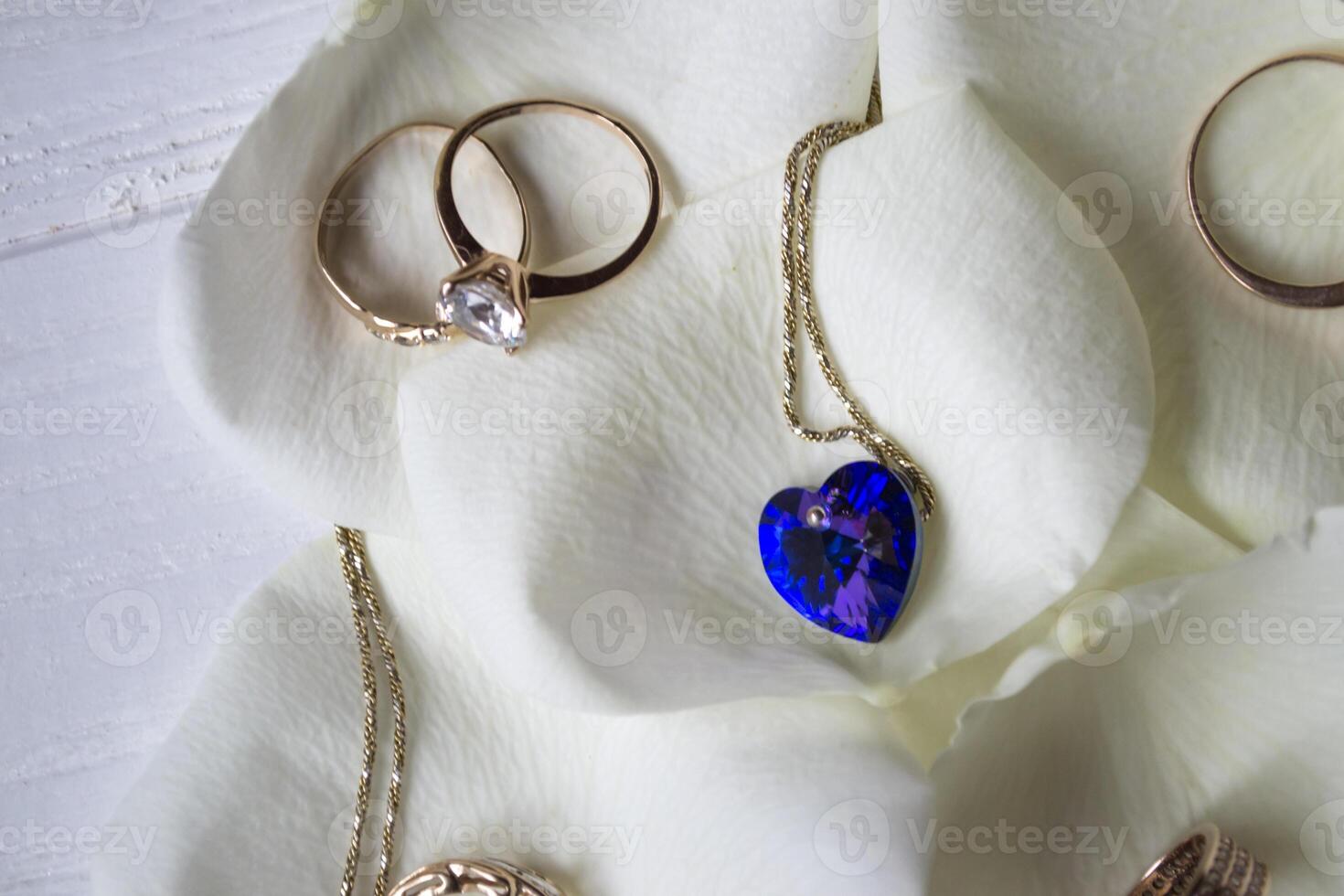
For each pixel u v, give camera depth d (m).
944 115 0.18
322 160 0.19
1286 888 0.17
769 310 0.19
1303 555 0.16
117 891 0.18
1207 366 0.18
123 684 0.20
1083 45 0.19
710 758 0.18
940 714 0.18
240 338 0.19
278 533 0.20
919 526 0.18
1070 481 0.17
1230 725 0.17
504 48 0.20
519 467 0.18
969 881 0.17
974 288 0.18
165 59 0.21
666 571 0.18
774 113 0.19
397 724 0.19
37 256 0.21
